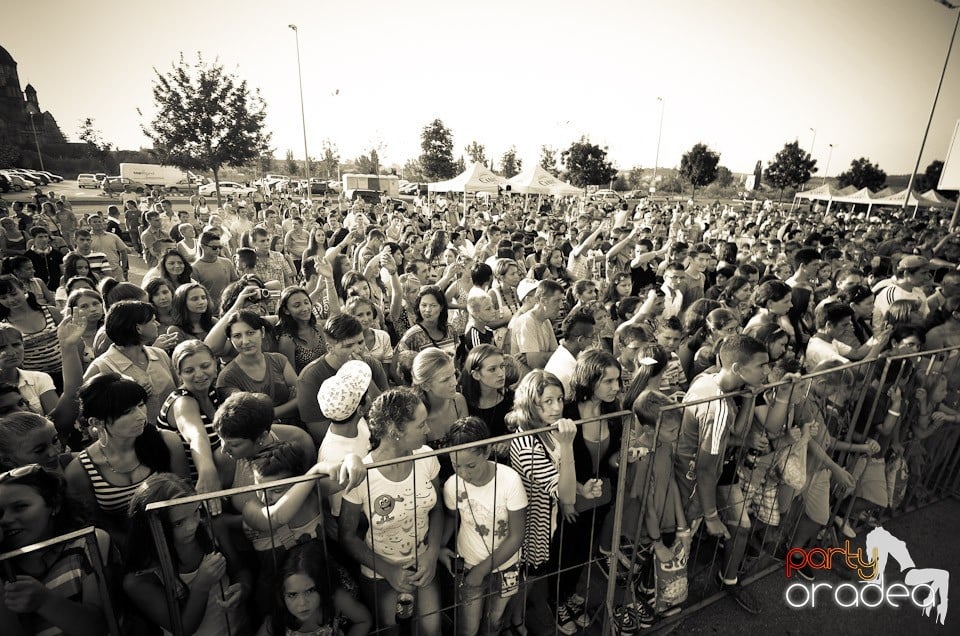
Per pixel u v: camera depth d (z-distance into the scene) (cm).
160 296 416
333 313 493
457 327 516
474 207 2194
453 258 782
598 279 777
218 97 2392
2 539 169
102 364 302
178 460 246
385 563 215
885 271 823
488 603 236
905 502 376
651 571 274
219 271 590
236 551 214
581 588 306
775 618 283
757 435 283
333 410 229
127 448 220
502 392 316
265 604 206
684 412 270
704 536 345
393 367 397
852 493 339
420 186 4522
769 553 330
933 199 3609
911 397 350
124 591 183
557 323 561
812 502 313
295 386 343
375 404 211
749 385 268
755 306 530
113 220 1338
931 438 368
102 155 5853
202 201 2170
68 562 176
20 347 302
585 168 4662
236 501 223
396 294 494
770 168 5794
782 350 330
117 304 304
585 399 264
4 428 211
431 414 280
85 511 198
